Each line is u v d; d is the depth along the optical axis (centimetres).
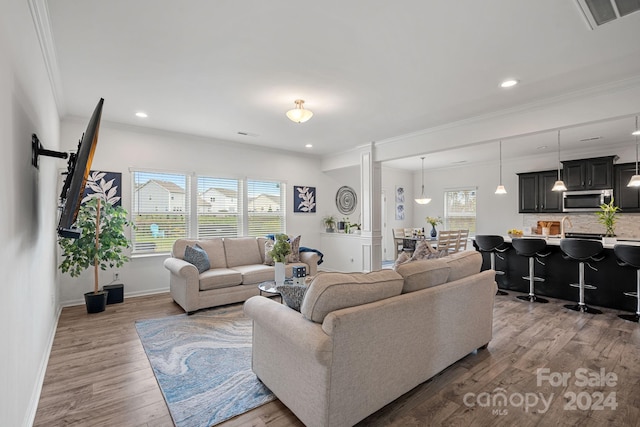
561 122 343
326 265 680
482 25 220
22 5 174
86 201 418
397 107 382
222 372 240
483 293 270
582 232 626
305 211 671
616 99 308
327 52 257
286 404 189
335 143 578
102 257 386
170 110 394
